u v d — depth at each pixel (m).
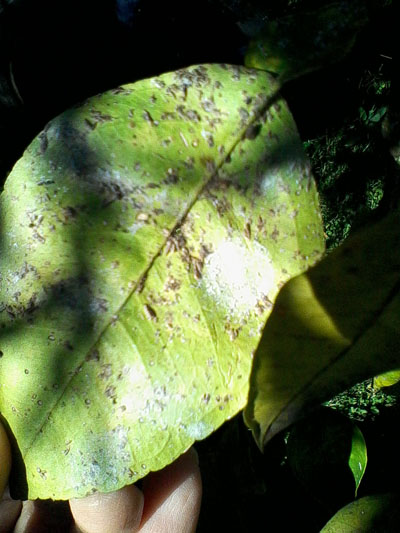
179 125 0.08
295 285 0.06
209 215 0.07
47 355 0.08
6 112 0.34
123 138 0.08
